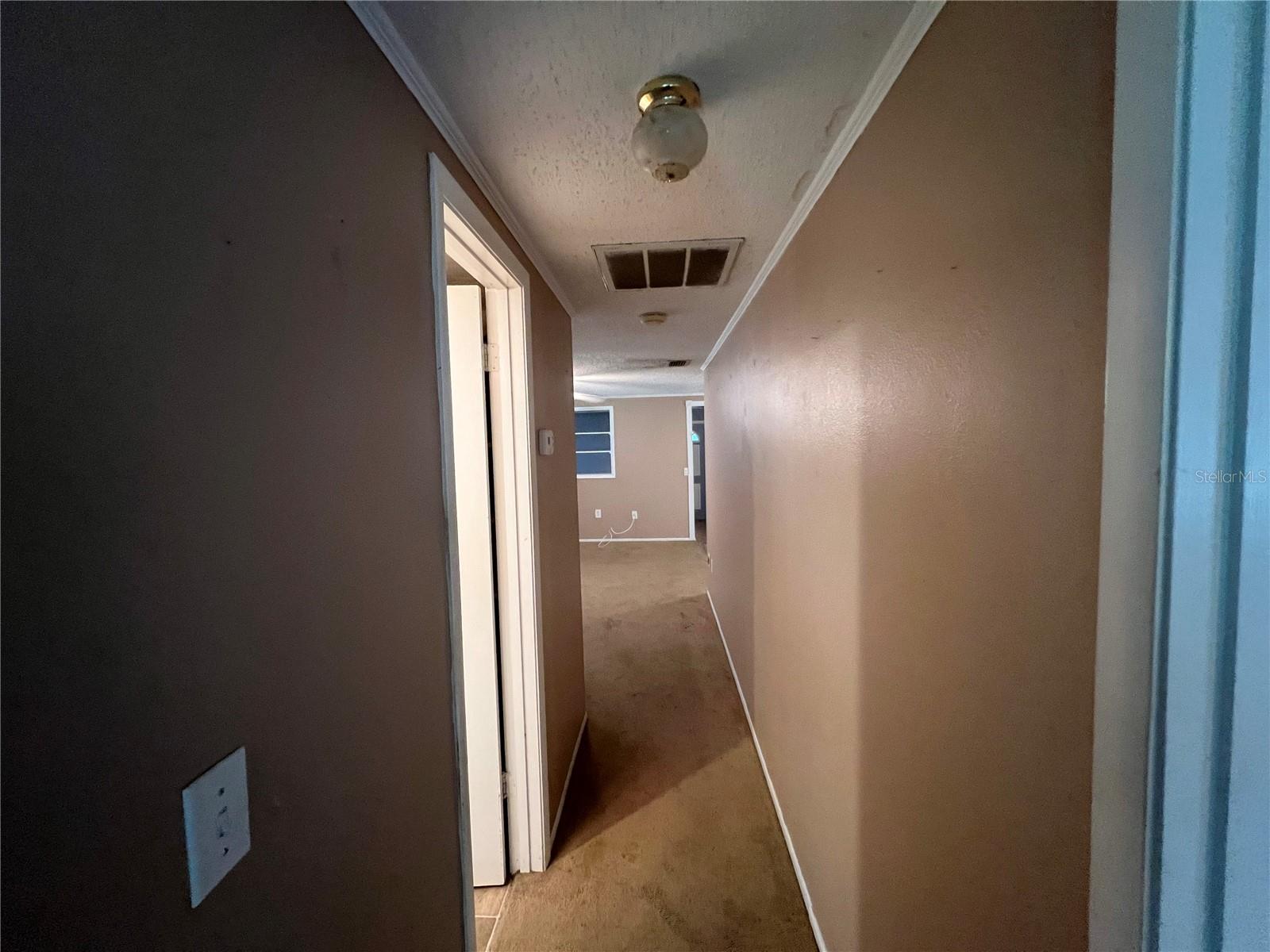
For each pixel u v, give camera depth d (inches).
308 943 23.2
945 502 29.7
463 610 65.5
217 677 18.3
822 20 31.0
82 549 13.9
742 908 62.5
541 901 63.9
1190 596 16.4
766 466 81.7
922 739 33.0
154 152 16.2
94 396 14.3
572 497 98.3
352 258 27.6
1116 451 17.4
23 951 12.6
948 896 30.3
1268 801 16.5
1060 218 20.3
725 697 115.5
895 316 35.5
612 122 40.9
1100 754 18.5
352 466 27.4
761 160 46.9
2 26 12.4
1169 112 15.7
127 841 15.1
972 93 26.2
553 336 81.9
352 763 27.0
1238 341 15.8
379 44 30.5
